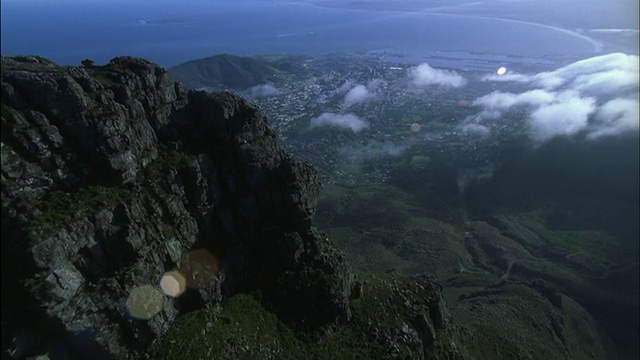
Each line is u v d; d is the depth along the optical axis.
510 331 101.19
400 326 70.62
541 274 168.50
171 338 55.34
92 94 50.62
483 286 152.12
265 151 67.75
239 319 62.56
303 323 66.56
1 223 41.44
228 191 66.56
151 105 59.16
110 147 50.41
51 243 42.69
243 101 67.62
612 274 173.88
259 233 69.25
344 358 64.56
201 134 65.06
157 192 56.72
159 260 55.41
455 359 76.25
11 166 42.69
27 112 44.62
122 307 49.94
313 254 70.69
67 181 47.56
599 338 130.00
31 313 42.81
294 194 68.31
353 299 74.19
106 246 49.34
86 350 47.50
